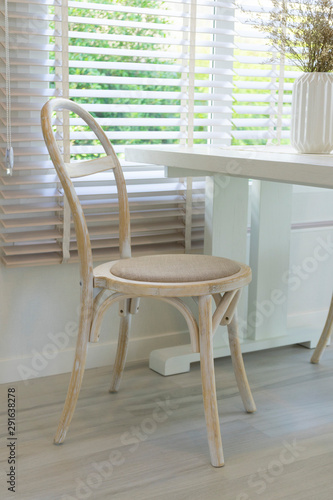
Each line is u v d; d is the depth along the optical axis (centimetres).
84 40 215
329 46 187
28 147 200
